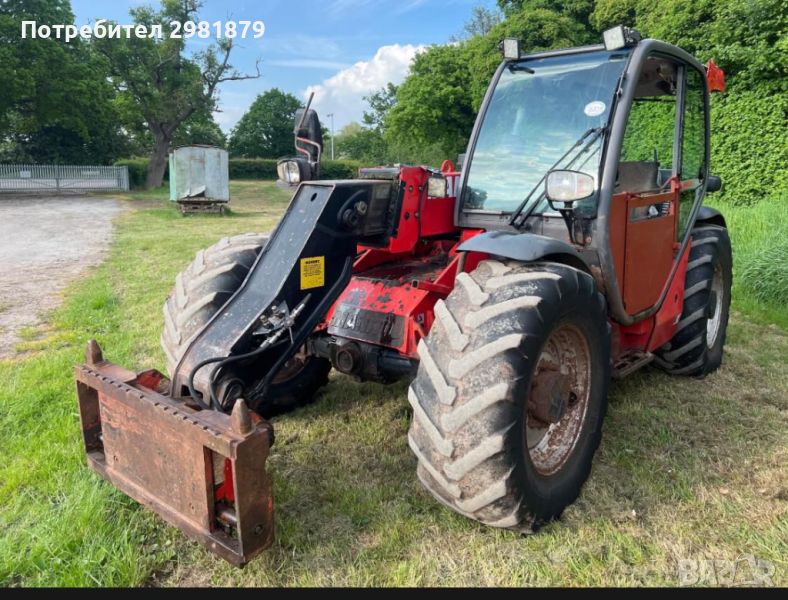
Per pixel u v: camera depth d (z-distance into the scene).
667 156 3.59
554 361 2.65
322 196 2.67
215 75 31.28
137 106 29.22
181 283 3.06
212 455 2.00
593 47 3.03
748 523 2.47
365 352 2.95
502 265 2.44
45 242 11.22
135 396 2.19
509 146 3.16
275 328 2.47
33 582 2.14
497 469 2.12
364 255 3.34
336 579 2.16
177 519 2.10
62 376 4.02
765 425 3.34
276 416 3.53
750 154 10.36
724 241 4.19
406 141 25.72
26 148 29.80
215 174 17.39
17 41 23.92
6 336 5.14
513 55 3.28
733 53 10.24
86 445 2.50
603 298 2.68
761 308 5.71
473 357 2.15
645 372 4.19
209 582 2.16
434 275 3.26
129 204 21.31
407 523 2.46
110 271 8.05
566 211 2.72
